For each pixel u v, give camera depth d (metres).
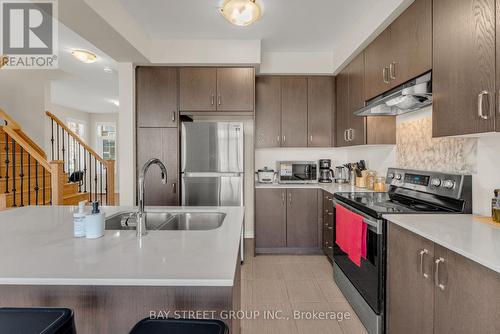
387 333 1.70
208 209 1.93
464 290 1.11
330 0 2.35
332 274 2.81
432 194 1.97
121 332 1.03
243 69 3.26
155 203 3.25
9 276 0.84
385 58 2.32
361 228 1.94
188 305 1.02
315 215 3.42
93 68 4.25
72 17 2.16
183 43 3.13
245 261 3.18
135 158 3.25
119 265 0.93
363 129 2.77
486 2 1.29
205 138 3.14
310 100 3.63
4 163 4.19
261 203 3.43
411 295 1.46
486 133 1.35
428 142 2.22
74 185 4.72
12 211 1.82
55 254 1.02
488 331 1.00
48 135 4.98
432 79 1.70
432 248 1.30
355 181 3.40
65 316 0.82
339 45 3.27
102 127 8.49
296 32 2.96
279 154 3.98
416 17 1.88
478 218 1.56
